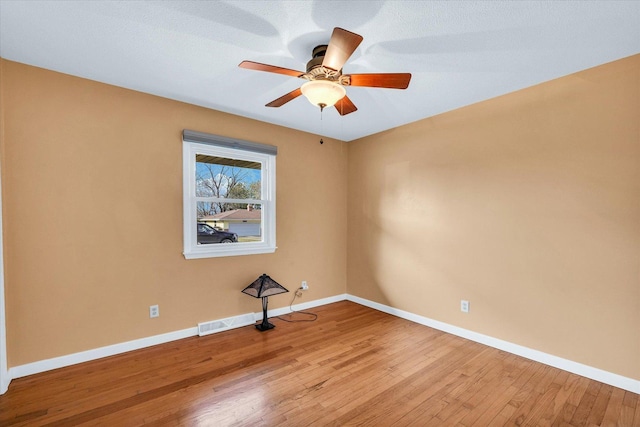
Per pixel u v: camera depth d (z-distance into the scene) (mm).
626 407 1864
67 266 2305
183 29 1764
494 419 1766
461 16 1637
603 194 2137
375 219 3863
